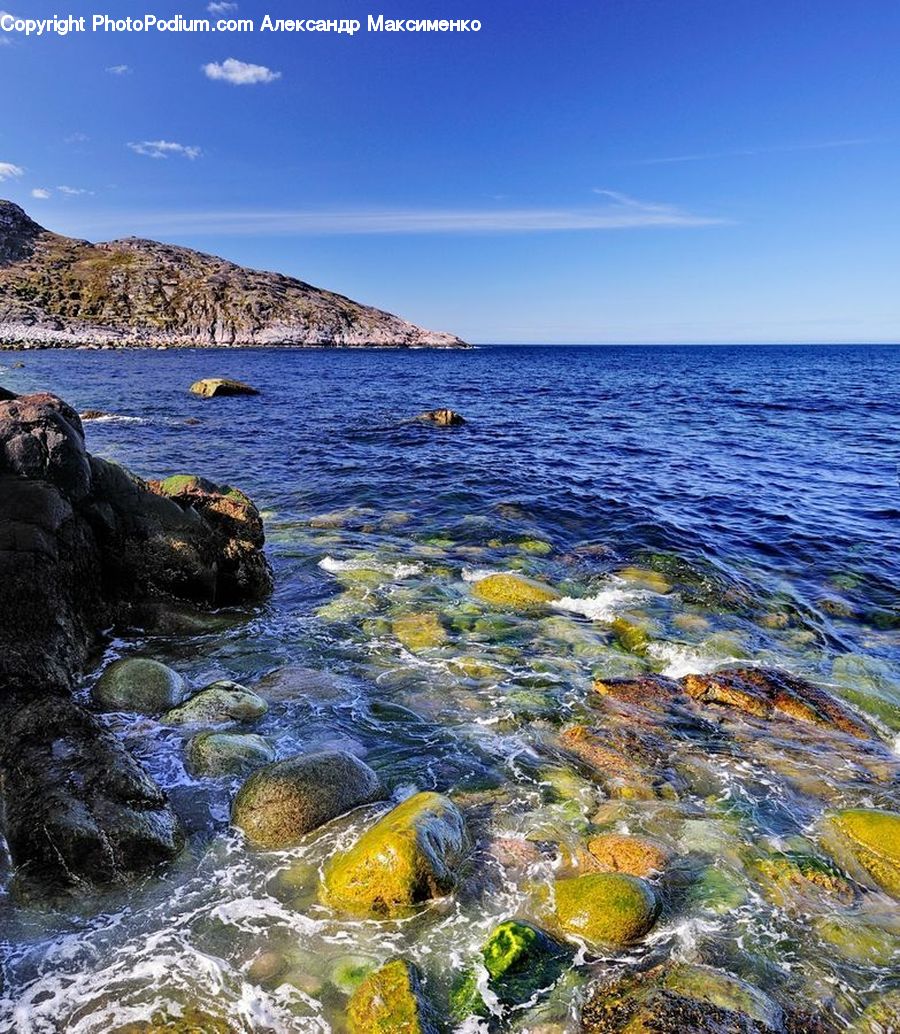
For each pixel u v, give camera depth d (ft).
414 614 34.42
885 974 15.35
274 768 19.98
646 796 21.29
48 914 15.90
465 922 16.12
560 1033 13.52
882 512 57.57
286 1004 13.92
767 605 38.27
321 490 61.93
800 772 23.11
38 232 455.22
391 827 17.37
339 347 431.84
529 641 32.01
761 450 86.48
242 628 32.42
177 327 389.80
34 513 27.07
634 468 73.87
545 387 185.47
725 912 16.78
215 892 16.78
